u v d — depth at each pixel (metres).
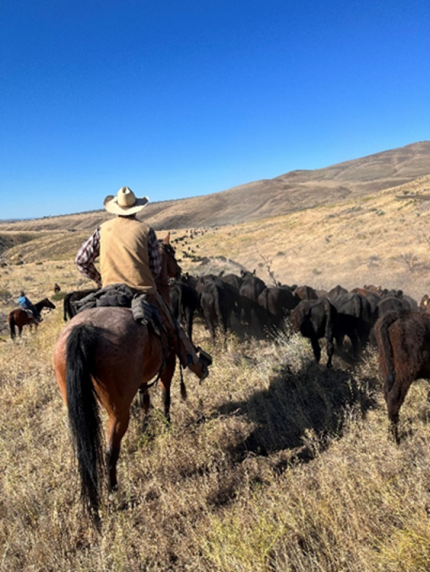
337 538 3.24
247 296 11.34
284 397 5.90
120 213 4.59
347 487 3.83
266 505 3.75
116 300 4.25
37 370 8.34
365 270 25.34
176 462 4.63
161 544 3.49
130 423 5.37
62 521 3.84
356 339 8.40
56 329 12.38
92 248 4.77
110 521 3.65
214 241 71.00
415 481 3.84
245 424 5.35
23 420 6.04
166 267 5.53
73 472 4.54
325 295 12.75
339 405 5.80
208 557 3.23
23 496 4.06
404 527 3.28
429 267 22.08
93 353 3.55
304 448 4.81
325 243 42.66
